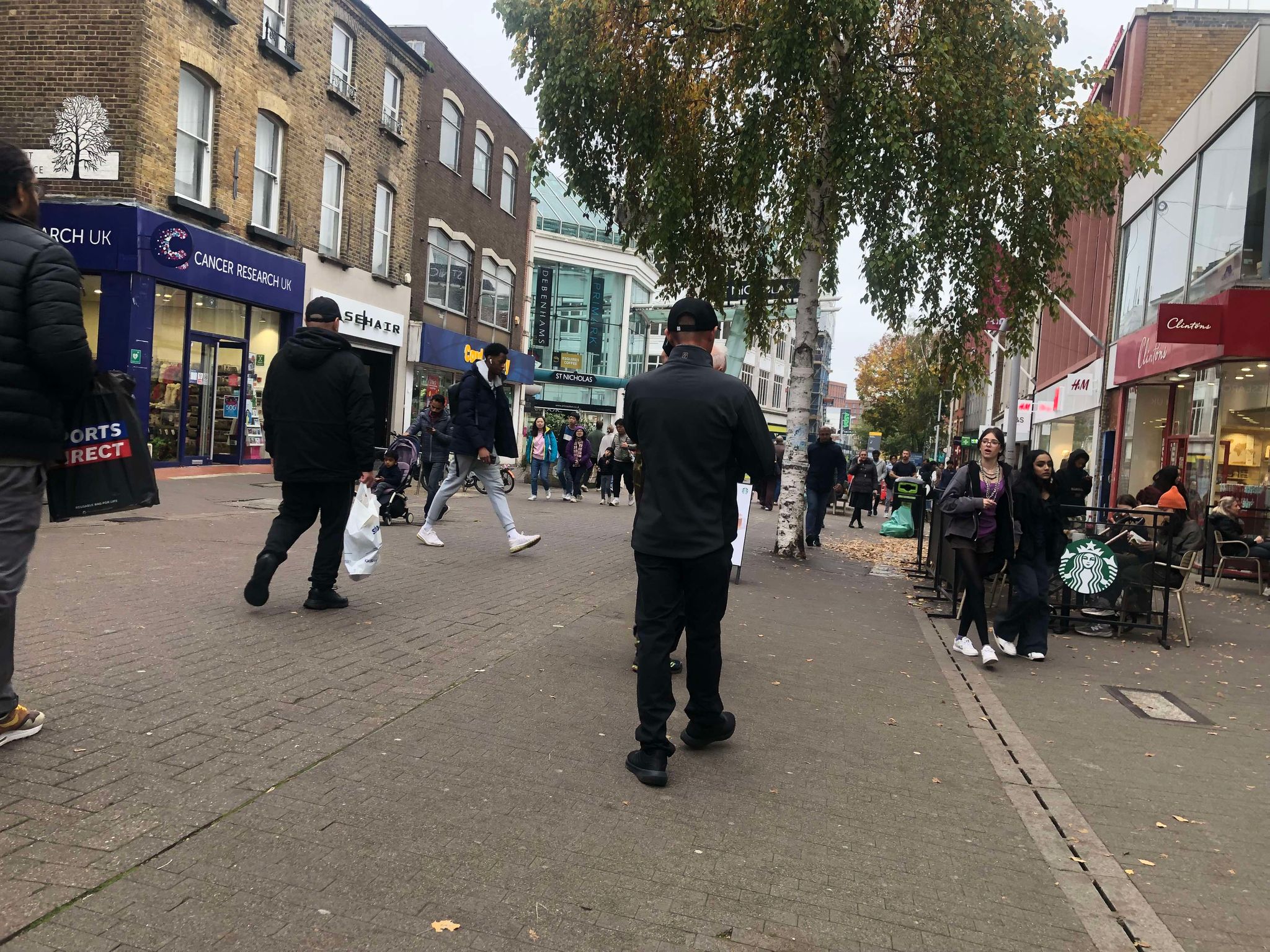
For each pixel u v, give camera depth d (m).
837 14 9.41
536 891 2.77
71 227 13.45
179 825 2.94
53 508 3.57
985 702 5.57
